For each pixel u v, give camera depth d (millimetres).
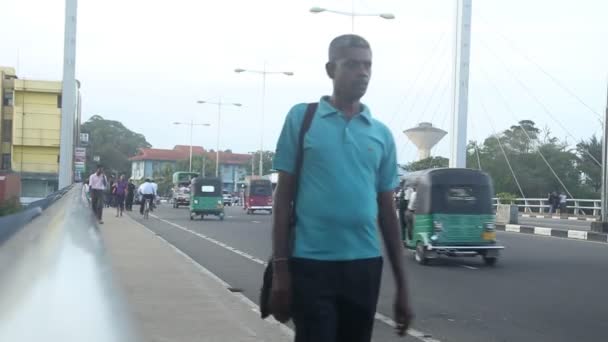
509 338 8430
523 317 9773
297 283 3166
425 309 10344
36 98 49094
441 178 16281
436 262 16875
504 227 30266
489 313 10055
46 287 1726
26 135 48719
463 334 8633
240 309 9273
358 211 3152
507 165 65562
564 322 9445
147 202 34094
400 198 18062
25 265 1898
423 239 16328
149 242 18562
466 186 16297
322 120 3234
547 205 48438
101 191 23891
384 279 13234
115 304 1816
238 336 7602
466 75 30906
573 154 70125
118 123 117875
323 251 3139
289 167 3230
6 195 22281
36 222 2975
